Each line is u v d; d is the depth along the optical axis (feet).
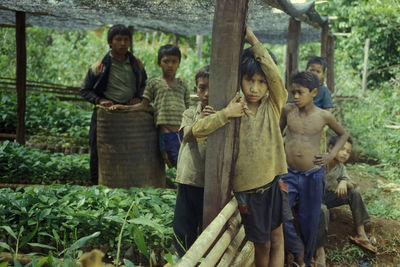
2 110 24.27
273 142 8.43
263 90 8.21
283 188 9.26
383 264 13.24
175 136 15.90
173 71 15.80
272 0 12.67
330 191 14.52
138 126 15.56
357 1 42.75
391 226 14.80
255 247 9.03
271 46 53.72
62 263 7.43
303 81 11.75
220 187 8.07
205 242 6.74
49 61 39.14
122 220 10.24
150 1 15.05
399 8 38.83
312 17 20.77
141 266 10.48
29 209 11.00
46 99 26.53
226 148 7.91
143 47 47.67
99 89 16.19
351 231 14.64
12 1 15.97
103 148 15.62
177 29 28.09
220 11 7.47
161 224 10.91
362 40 43.62
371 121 31.71
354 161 25.70
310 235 12.10
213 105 7.84
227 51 7.54
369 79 45.65
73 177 17.40
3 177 16.22
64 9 17.62
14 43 35.27
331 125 12.28
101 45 41.83
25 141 22.13
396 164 23.66
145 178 15.94
